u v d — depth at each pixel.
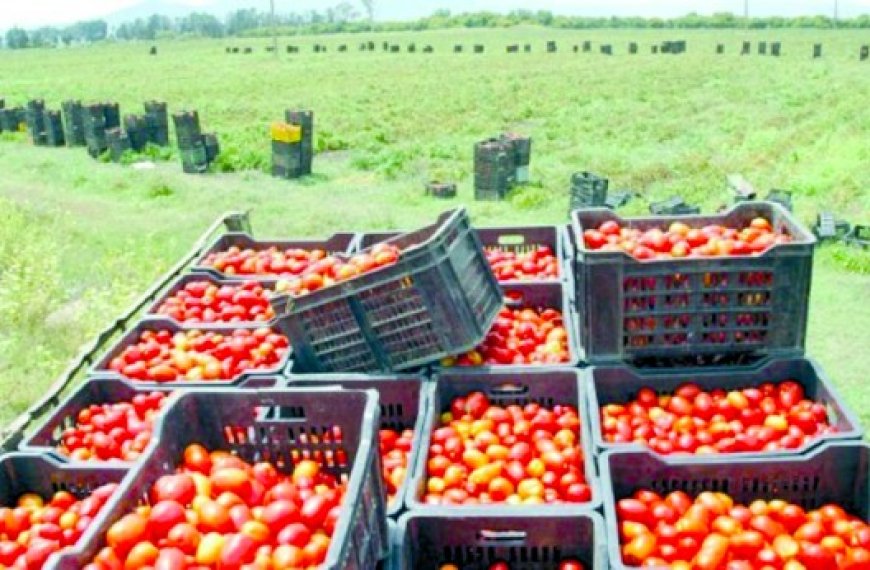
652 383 2.52
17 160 10.57
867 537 1.99
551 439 2.39
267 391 2.06
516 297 3.08
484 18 60.75
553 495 2.20
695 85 16.53
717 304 2.47
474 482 2.24
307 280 2.72
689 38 38.28
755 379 2.50
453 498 2.16
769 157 8.45
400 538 1.95
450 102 15.04
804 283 2.44
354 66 26.03
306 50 38.53
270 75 23.44
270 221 6.61
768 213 2.79
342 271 2.66
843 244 5.16
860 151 8.12
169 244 5.67
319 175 8.61
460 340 2.55
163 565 1.68
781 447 2.26
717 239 2.59
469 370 2.55
